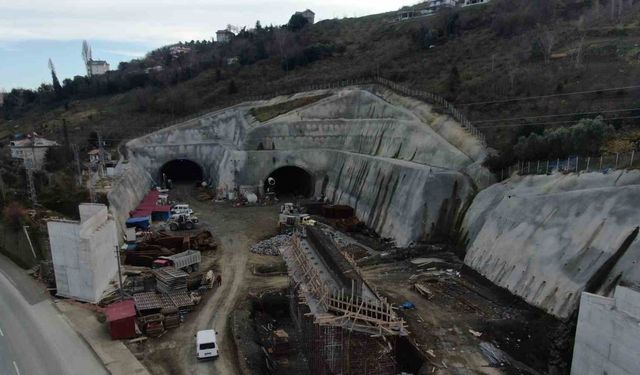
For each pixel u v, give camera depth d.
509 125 47.53
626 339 19.52
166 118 96.19
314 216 54.81
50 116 114.44
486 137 47.16
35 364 25.48
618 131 36.03
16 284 36.66
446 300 31.23
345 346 23.25
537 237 30.58
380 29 114.12
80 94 129.00
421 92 66.44
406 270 37.16
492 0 98.88
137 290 34.66
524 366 24.22
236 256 42.78
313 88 86.88
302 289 27.00
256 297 34.12
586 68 52.25
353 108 74.94
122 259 41.25
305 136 70.81
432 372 23.59
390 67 84.38
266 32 140.88
